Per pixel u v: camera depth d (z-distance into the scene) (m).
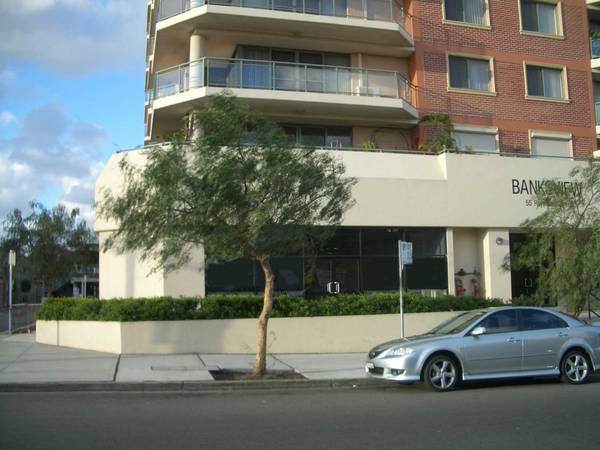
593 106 26.14
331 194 12.07
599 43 26.94
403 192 19.81
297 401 9.95
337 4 22.59
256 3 21.52
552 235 16.48
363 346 16.09
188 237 11.34
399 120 23.30
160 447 6.75
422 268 20.03
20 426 7.86
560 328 11.51
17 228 30.12
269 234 11.45
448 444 6.84
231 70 21.03
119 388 11.02
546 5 26.31
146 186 11.08
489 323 11.22
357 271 19.30
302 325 15.74
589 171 16.84
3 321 28.69
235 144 11.30
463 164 20.64
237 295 16.66
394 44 23.45
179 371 12.41
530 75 25.53
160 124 22.98
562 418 8.28
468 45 24.48
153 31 26.89
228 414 8.75
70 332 16.30
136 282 17.78
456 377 10.80
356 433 7.43
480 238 21.20
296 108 21.83
